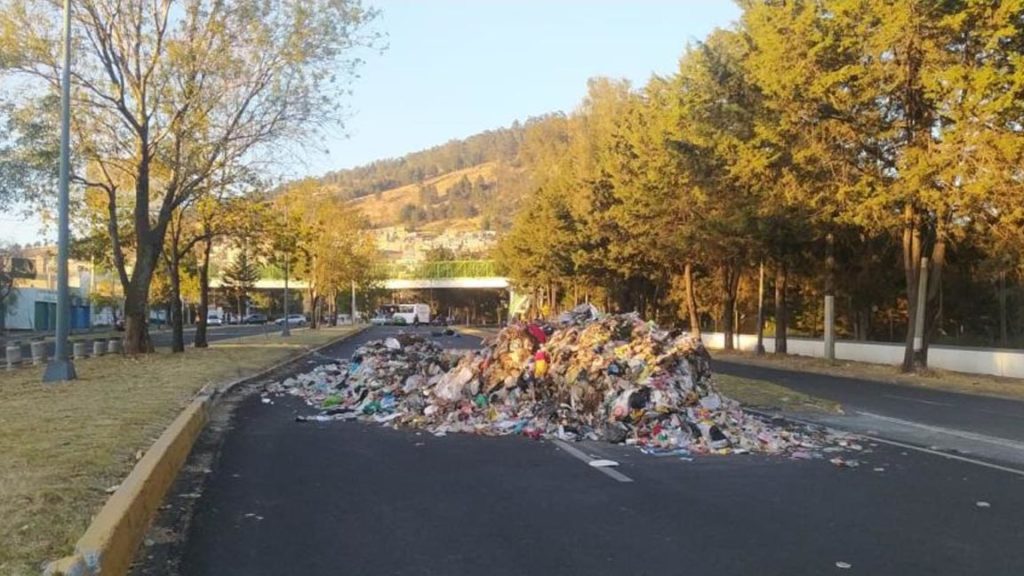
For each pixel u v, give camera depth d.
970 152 22.33
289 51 27.75
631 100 44.38
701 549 6.44
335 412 14.93
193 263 43.41
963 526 7.17
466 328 91.50
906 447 11.62
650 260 46.84
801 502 8.06
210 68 27.28
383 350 19.00
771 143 27.08
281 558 6.20
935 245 28.50
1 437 10.09
